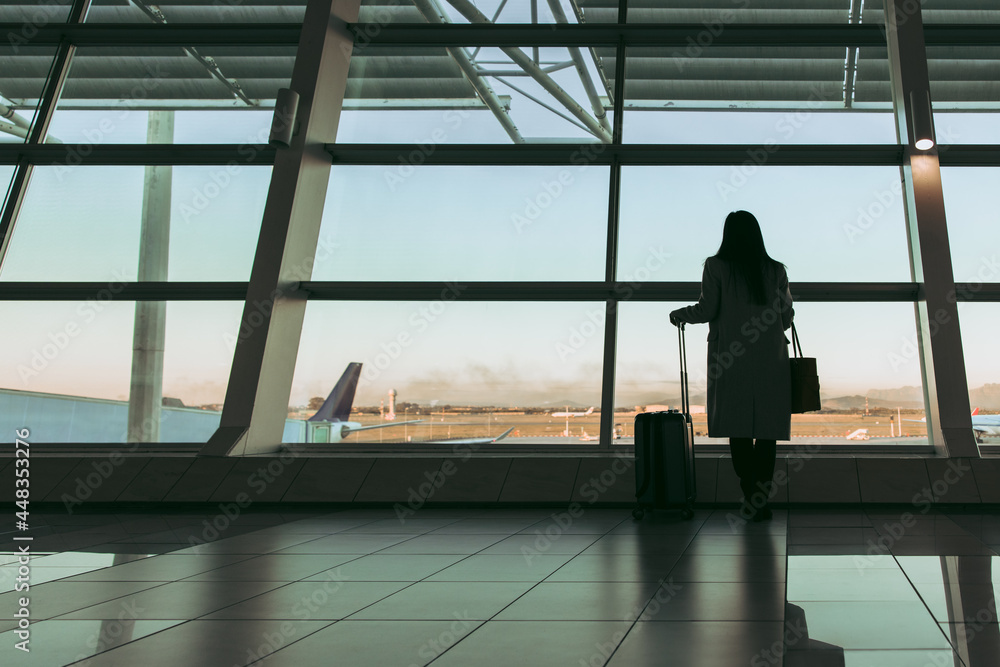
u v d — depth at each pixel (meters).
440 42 5.68
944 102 5.36
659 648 1.54
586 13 5.96
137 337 5.18
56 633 1.74
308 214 5.14
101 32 5.95
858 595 1.97
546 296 4.95
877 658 1.44
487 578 2.32
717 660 1.45
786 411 3.54
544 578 2.30
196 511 4.20
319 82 5.30
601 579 2.26
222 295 5.15
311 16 5.46
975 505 3.83
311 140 5.19
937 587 2.04
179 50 5.97
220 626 1.79
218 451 4.50
